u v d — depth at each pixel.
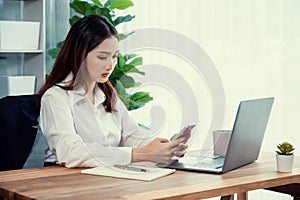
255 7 3.84
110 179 1.95
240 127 2.07
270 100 2.31
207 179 1.96
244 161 2.21
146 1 3.96
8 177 1.97
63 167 2.17
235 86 3.92
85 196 1.70
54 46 4.07
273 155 2.49
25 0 3.91
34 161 2.54
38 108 2.53
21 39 3.68
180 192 1.75
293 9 3.70
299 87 3.70
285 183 2.03
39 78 3.86
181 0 3.95
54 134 2.22
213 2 3.93
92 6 3.51
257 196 3.85
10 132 2.49
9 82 3.61
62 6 4.05
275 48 3.79
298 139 3.72
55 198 1.67
